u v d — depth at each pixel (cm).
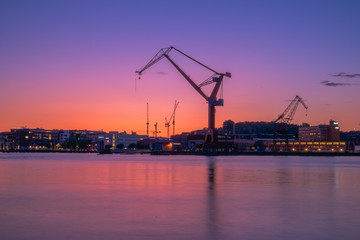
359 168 7712
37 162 10588
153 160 12912
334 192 3184
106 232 1680
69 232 1680
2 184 3841
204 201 2623
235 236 1612
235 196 2895
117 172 5819
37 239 1558
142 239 1560
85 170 6375
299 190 3334
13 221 1922
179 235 1628
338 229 1747
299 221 1928
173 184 3859
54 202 2570
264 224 1855
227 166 8225
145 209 2286
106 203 2525
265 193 3097
